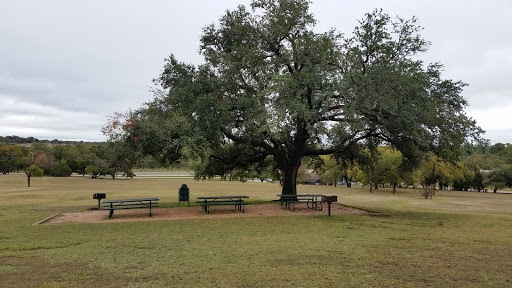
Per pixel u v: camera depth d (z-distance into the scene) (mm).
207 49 20906
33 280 6566
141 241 10367
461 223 14773
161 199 31734
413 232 12195
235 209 18078
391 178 59469
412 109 15625
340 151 21516
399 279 6680
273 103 16250
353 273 7051
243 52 17969
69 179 89500
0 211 20016
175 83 19656
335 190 64188
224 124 17516
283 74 17891
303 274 6969
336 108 17453
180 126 16750
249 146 21047
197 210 18031
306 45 17500
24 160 85500
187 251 9031
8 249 9320
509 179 70688
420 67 16906
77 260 8078
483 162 83312
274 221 14406
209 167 23547
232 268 7395
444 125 16703
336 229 12656
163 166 20516
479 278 6766
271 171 27438
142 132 16547
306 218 15352
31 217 16250
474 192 71812
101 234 11555
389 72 15656
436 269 7379
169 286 6230
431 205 32469
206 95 17219
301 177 87062
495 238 11117
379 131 19422
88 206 23031
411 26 17938
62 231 12133
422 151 19641
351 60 16844
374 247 9555
